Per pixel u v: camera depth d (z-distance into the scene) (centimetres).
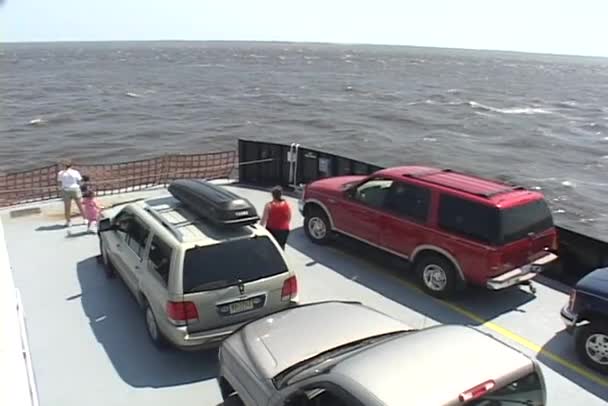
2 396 343
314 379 404
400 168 970
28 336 727
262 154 1492
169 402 601
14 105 6769
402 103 8056
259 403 473
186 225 707
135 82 10481
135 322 770
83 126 5228
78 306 814
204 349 646
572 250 892
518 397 377
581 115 7250
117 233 849
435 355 393
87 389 621
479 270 783
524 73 19500
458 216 807
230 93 8788
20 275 918
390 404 346
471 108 7700
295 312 590
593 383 638
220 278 643
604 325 640
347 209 979
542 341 731
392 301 845
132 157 3900
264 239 693
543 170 3944
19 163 3653
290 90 9588
